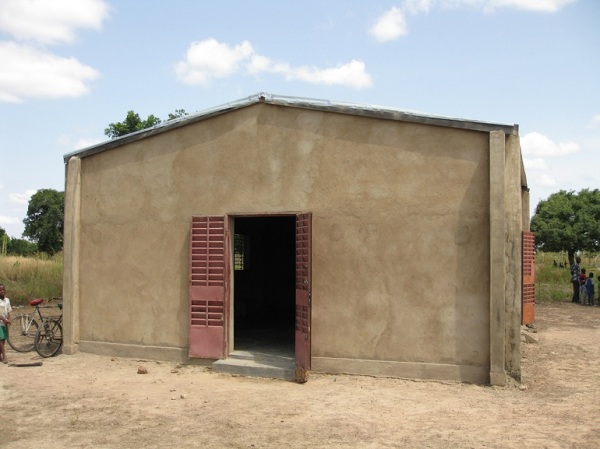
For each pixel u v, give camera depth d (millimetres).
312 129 9688
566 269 30672
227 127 10242
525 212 15367
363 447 6152
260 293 17406
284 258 17797
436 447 6133
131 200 10844
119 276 10883
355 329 9297
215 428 6844
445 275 8891
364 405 7711
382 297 9188
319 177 9617
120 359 10688
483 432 6598
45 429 6879
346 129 9492
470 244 8797
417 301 9008
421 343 8969
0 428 6926
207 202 10320
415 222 9070
